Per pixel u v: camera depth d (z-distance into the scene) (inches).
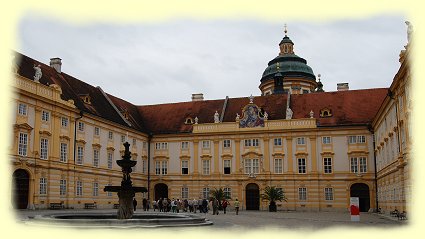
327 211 2546.8
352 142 2571.4
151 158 2913.4
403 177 1590.8
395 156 1749.5
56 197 2022.6
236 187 2731.3
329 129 2610.7
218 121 2824.8
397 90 1621.6
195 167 2817.4
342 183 2556.6
